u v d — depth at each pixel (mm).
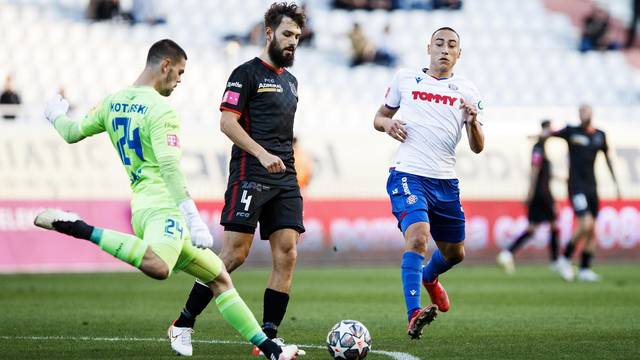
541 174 58438
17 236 57406
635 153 67938
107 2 79562
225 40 81188
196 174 60875
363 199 63781
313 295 42938
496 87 86562
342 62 83562
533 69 88062
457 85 26703
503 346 25094
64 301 39469
